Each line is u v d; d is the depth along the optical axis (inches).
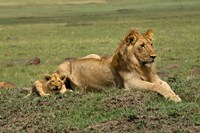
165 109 487.5
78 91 597.9
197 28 2127.2
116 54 595.8
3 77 955.3
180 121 458.3
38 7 5413.4
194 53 1253.7
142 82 573.0
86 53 1330.0
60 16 3686.0
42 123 484.4
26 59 1258.0
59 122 484.1
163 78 737.6
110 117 490.3
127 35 588.1
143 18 2999.5
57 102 549.6
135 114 473.4
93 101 542.0
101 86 605.6
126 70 586.6
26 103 555.5
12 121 503.2
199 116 466.0
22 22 3122.5
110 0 6348.4
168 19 2807.6
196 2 5231.3
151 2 5634.8
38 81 608.1
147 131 444.1
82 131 454.3
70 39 1811.0
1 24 2982.3
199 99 546.6
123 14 3604.8
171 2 5472.4
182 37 1740.9
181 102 533.0
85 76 612.4
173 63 1071.6
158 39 1686.8
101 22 2773.1
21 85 792.3
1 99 581.3
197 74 890.7
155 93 556.7
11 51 1450.5
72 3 5994.1
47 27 2551.7
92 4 5713.6
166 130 440.1
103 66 605.0
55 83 589.9
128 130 449.4
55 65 1114.7
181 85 601.3
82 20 3100.4
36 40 1824.6
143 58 575.5
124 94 549.0
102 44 1568.7
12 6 5664.4
